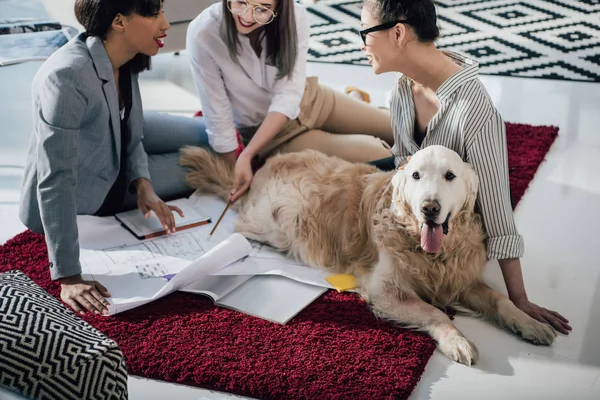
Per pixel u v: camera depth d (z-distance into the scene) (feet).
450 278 7.47
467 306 7.71
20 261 8.31
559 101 12.87
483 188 7.41
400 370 6.64
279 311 7.50
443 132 7.54
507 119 12.19
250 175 9.17
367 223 7.94
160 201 8.61
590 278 8.19
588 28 16.40
